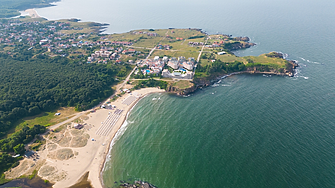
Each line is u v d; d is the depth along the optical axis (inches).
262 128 6461.6
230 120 6968.5
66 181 5073.8
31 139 6269.7
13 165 5383.9
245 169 5128.0
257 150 5654.5
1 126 6525.6
